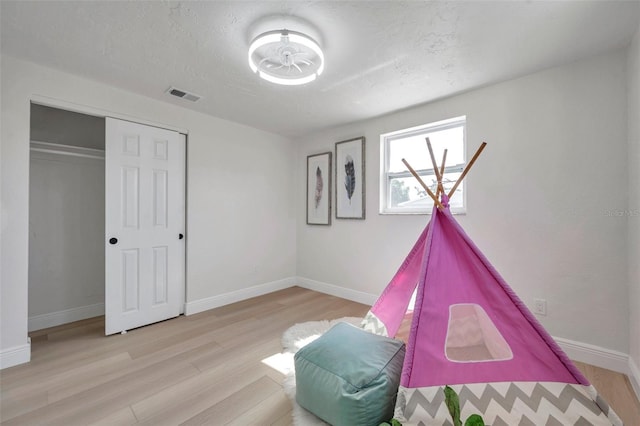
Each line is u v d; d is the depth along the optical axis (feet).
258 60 6.65
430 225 5.76
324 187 12.59
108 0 4.94
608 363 6.37
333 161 12.30
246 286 11.82
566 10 5.13
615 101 6.36
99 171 10.40
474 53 6.48
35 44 6.24
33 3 4.99
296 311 10.31
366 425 4.40
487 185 8.04
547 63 6.90
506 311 4.87
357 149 11.26
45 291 9.19
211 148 10.66
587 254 6.68
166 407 5.24
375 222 10.82
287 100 9.16
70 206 9.77
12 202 6.71
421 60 6.77
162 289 9.40
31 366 6.59
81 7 5.11
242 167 11.69
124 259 8.58
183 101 9.34
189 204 10.04
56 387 5.81
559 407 4.00
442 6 5.05
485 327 5.17
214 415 5.06
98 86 8.05
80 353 7.23
